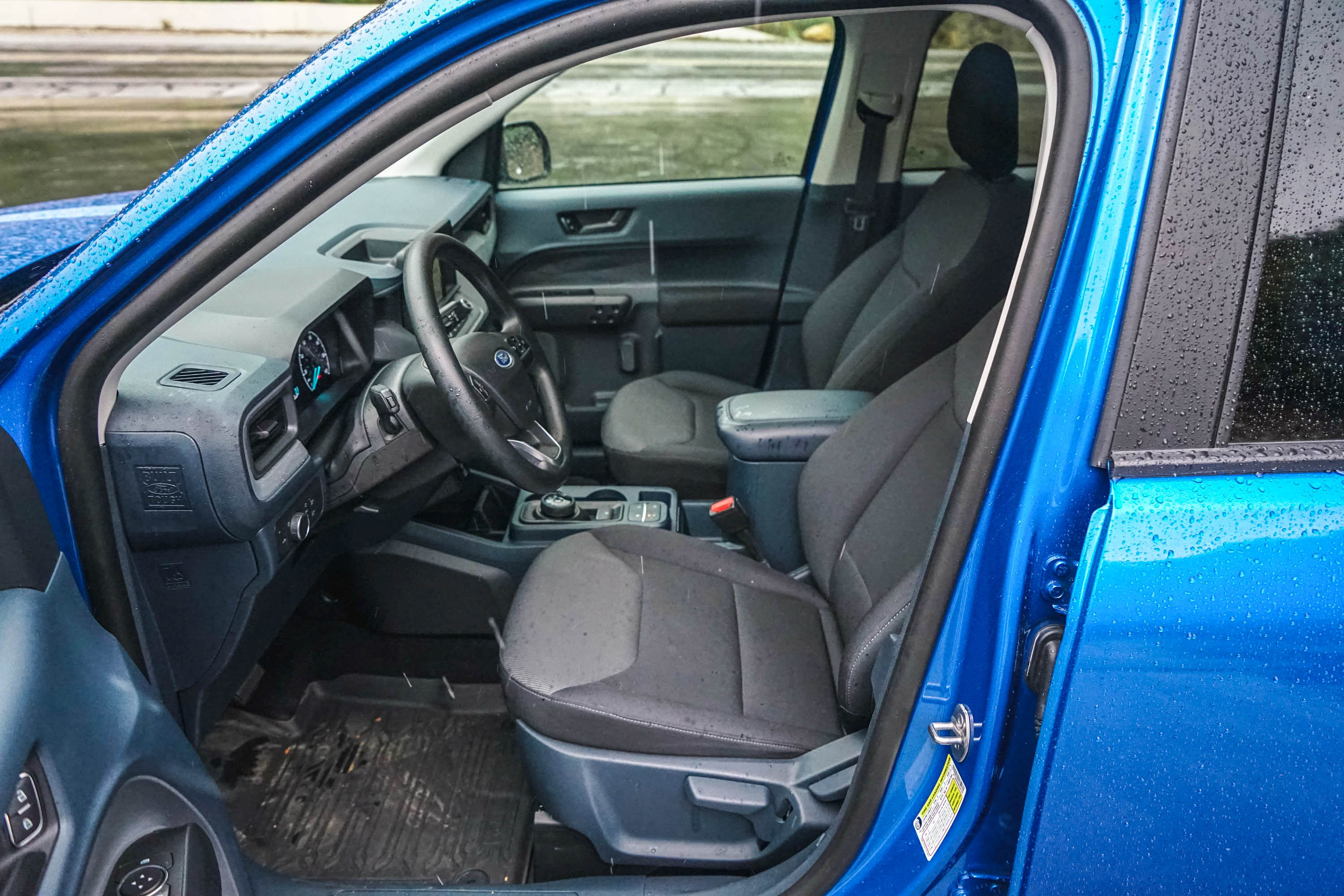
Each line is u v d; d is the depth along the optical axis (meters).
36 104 6.31
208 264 0.94
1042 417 0.77
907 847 0.95
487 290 1.77
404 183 2.57
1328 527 0.74
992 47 1.92
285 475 1.36
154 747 1.02
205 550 1.36
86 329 0.98
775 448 1.95
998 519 0.81
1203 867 0.82
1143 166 0.72
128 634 1.09
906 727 0.95
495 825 1.71
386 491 1.74
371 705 1.97
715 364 2.90
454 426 1.65
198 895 1.00
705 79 5.36
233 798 1.75
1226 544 0.74
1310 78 0.72
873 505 1.60
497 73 0.84
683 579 1.63
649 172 2.84
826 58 2.62
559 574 1.60
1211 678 0.77
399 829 1.70
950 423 1.53
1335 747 0.79
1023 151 2.01
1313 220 0.73
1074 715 0.77
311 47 7.28
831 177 2.68
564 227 2.78
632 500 2.08
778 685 1.44
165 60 7.16
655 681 1.37
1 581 0.90
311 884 1.19
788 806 1.26
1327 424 0.77
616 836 1.35
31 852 0.82
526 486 1.60
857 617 1.50
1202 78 0.71
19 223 1.83
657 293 2.82
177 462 1.23
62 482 1.02
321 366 1.58
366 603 1.94
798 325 2.85
